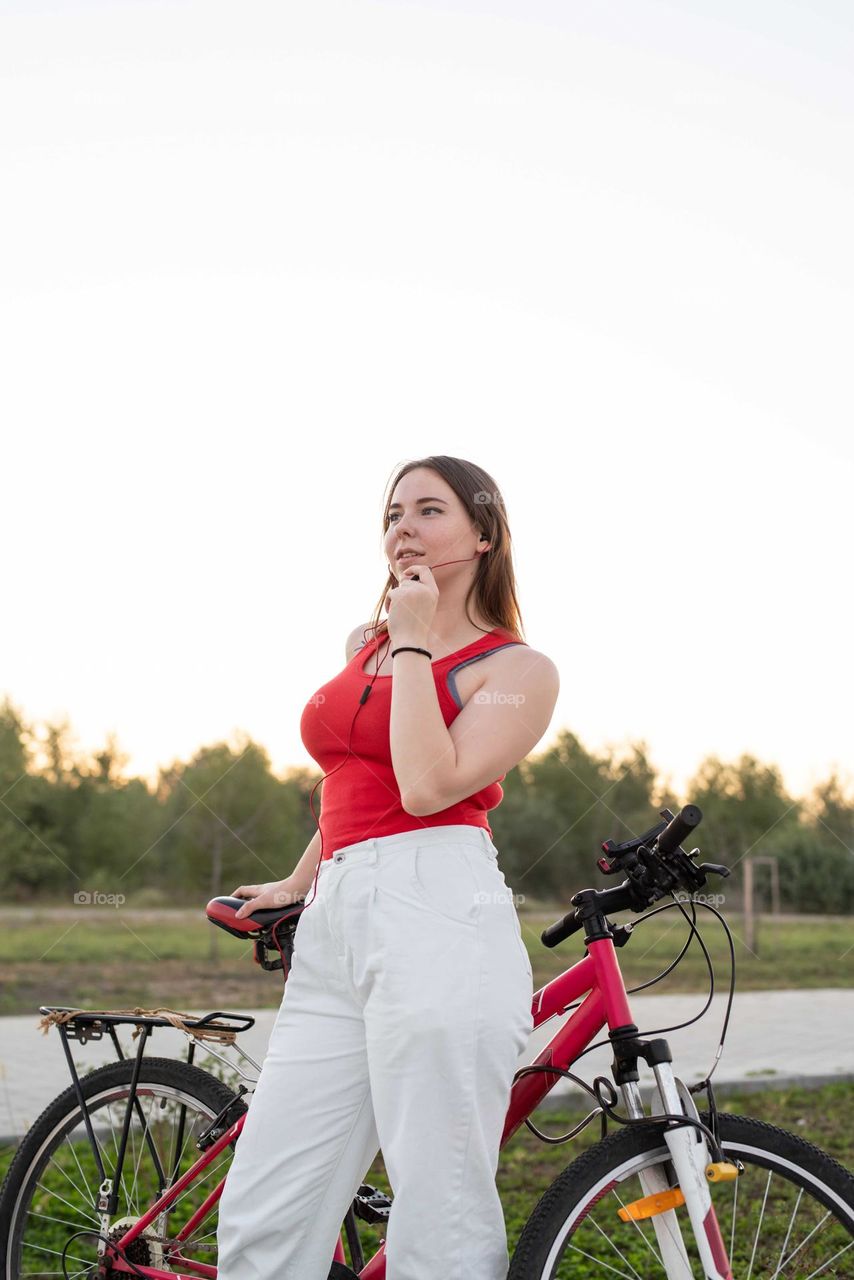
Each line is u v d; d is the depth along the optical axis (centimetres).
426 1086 195
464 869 206
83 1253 315
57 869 1914
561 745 1816
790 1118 510
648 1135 211
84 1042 264
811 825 1762
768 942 1399
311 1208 208
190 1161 262
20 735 1980
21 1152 263
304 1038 213
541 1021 220
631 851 219
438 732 201
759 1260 259
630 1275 293
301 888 247
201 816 1445
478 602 230
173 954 1255
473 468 232
